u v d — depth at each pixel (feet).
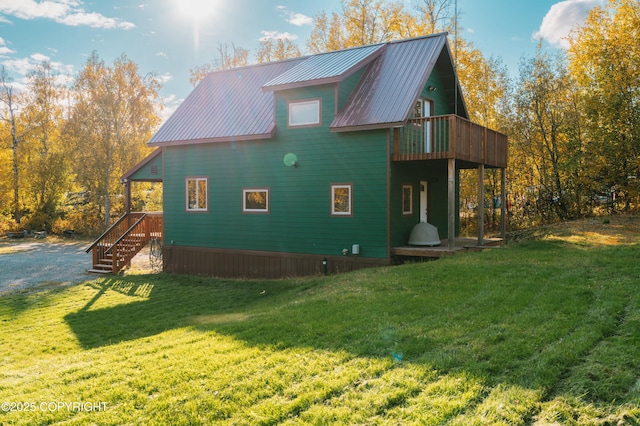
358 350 17.99
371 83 48.39
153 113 112.06
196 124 57.93
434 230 46.96
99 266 57.57
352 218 45.78
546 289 25.48
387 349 17.83
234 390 14.96
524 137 78.33
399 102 43.86
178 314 34.58
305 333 20.95
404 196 47.57
